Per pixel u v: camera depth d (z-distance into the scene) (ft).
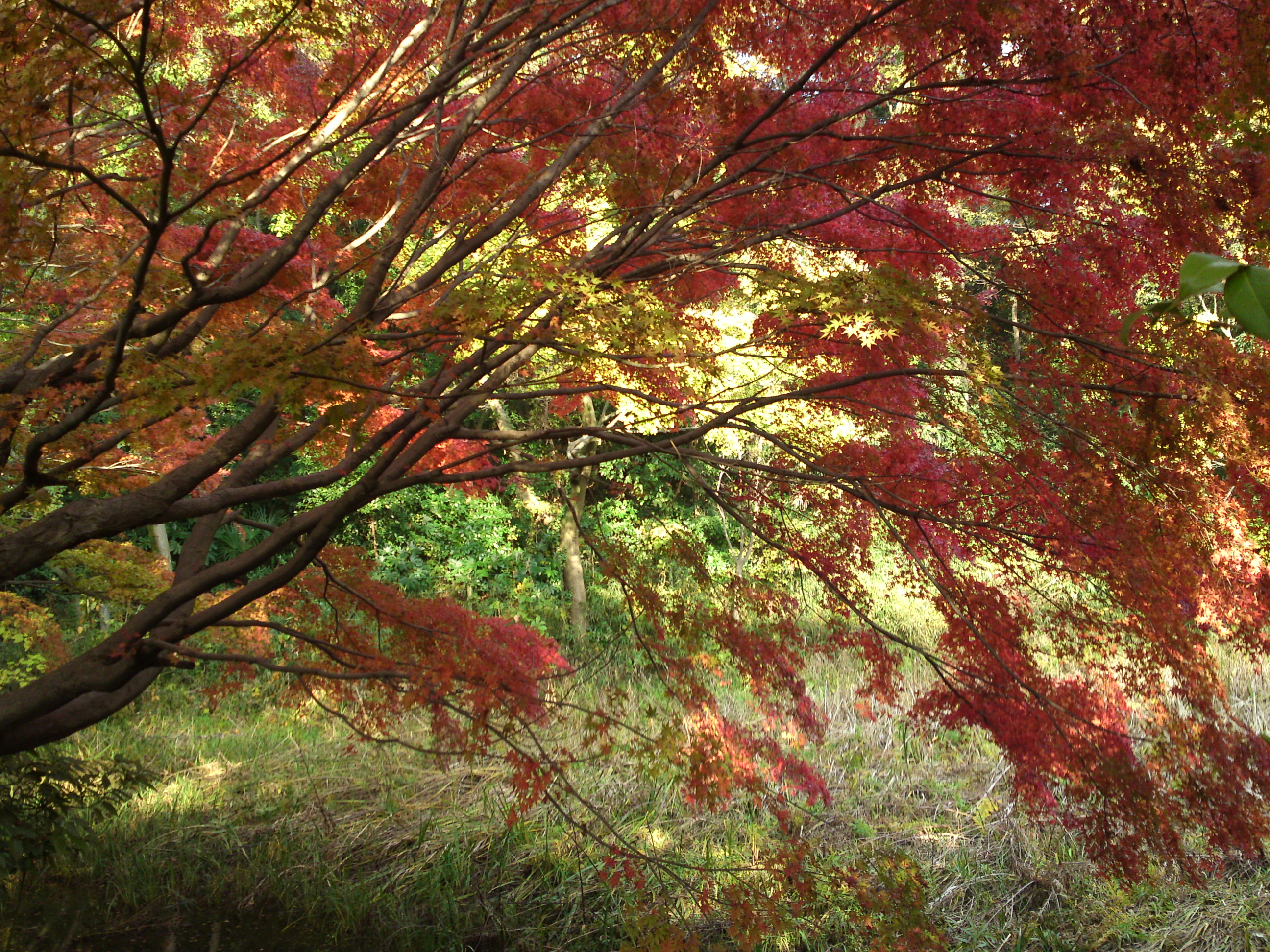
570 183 13.01
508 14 9.62
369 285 9.13
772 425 12.91
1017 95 10.16
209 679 31.53
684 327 8.67
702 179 11.68
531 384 10.64
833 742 24.36
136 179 7.45
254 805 22.07
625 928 11.37
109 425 10.12
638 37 11.28
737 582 12.46
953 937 15.92
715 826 19.48
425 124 11.69
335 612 13.78
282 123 12.68
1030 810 11.90
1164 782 12.22
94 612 32.27
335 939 16.62
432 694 11.39
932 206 12.37
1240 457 9.27
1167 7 8.64
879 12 9.46
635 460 37.35
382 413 16.12
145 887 17.89
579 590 38.29
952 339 9.87
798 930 14.58
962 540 10.94
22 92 6.85
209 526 12.28
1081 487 9.91
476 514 41.39
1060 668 15.38
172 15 10.24
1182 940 15.49
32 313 15.46
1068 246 10.95
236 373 7.50
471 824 20.21
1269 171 9.58
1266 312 1.42
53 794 17.39
